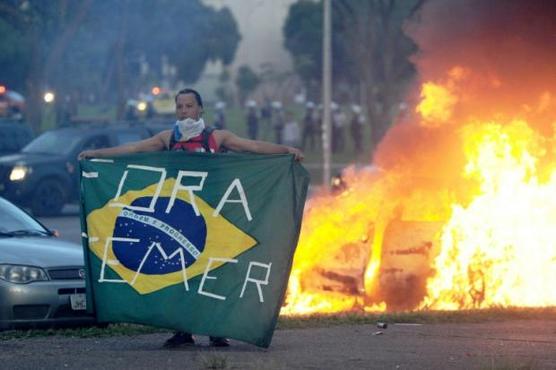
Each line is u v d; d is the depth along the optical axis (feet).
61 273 100.58
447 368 77.97
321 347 86.89
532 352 84.99
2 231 110.22
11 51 433.07
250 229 83.76
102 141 274.16
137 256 84.12
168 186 84.38
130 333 95.86
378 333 94.32
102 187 84.69
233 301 83.46
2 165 262.47
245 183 84.07
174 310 83.51
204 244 83.92
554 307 110.32
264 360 80.53
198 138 85.56
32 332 95.91
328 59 350.23
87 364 79.66
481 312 105.50
